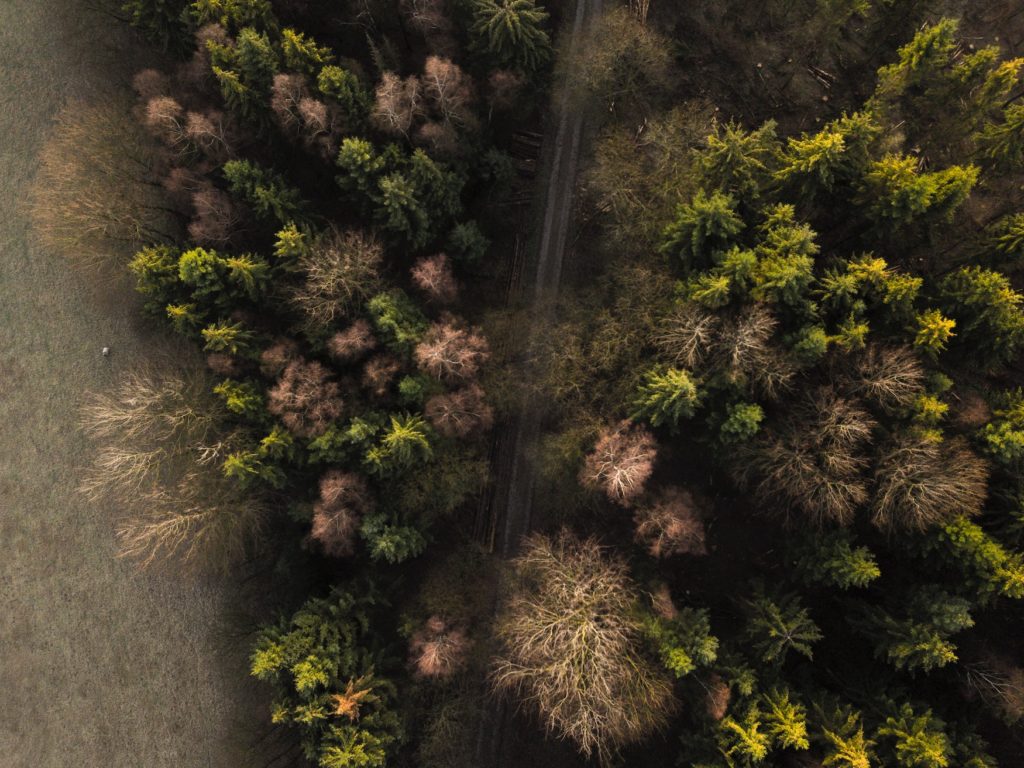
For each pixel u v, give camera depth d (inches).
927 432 957.2
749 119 1286.9
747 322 965.8
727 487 1224.2
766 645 1043.9
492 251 1295.5
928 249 1091.3
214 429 1089.4
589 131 1291.8
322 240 1090.1
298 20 1163.9
